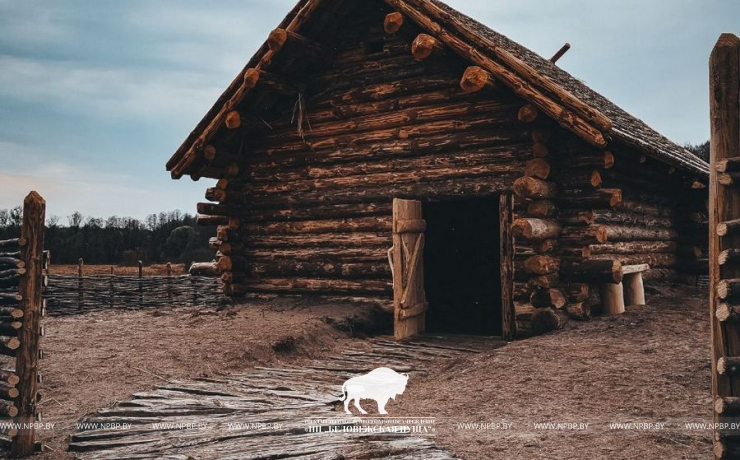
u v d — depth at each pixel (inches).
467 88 409.7
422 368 371.6
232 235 561.6
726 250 176.9
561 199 422.6
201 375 358.9
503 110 443.2
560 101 390.0
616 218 472.1
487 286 632.4
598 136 375.2
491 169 446.0
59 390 331.6
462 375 334.3
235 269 563.5
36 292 241.0
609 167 409.7
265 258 551.2
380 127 493.0
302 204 530.6
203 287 695.1
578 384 294.8
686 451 214.8
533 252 428.1
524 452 219.9
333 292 516.1
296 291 533.3
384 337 468.1
